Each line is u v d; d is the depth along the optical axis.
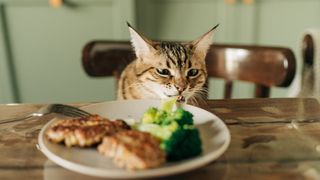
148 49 0.57
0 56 1.05
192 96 0.54
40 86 1.11
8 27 1.03
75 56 1.08
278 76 0.60
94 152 0.34
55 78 1.10
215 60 0.66
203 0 1.06
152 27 1.09
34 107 0.48
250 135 0.40
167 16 1.08
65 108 0.44
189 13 1.08
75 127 0.35
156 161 0.30
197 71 0.57
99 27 1.05
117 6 1.03
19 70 1.08
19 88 1.11
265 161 0.35
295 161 0.35
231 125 0.43
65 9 1.02
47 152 0.33
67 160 0.32
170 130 0.33
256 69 0.63
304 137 0.40
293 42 1.11
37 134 0.40
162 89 0.55
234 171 0.33
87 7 1.02
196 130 0.34
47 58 1.07
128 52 0.67
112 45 0.67
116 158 0.30
